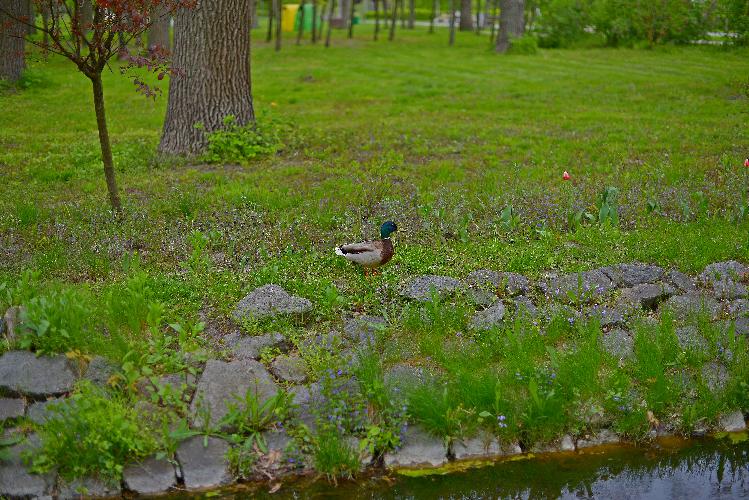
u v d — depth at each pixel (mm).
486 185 11797
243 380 6598
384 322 7512
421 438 6277
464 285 8086
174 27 14219
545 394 6551
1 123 18062
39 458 5738
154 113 19641
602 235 9570
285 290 8062
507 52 32125
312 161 14047
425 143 15453
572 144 15211
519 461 6293
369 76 26094
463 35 41125
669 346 7164
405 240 9547
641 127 16891
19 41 22562
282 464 6020
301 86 24031
